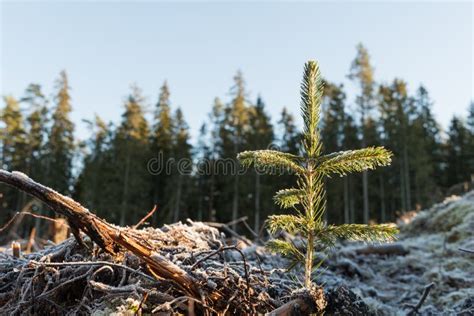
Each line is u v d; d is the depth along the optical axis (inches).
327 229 85.9
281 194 89.3
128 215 1093.8
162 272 83.2
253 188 1150.3
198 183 1234.0
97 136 1266.0
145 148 1213.7
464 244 231.0
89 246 99.5
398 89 1360.7
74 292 92.4
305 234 89.4
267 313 80.9
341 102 1337.4
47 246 119.8
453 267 201.9
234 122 1264.8
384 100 1349.7
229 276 88.8
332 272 182.4
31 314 88.0
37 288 91.1
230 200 1204.5
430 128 1610.5
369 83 1231.5
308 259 87.1
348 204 1255.5
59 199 88.0
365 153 82.7
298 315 79.0
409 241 278.8
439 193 1226.6
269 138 1270.9
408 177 1258.0
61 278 93.2
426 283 189.9
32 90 1274.6
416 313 144.2
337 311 92.7
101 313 80.4
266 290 95.0
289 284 110.3
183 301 81.1
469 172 1494.8
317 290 81.7
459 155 1535.4
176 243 112.3
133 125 1206.3
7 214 1018.1
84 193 1152.8
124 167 1143.6
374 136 1270.9
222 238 136.9
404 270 212.5
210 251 97.7
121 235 86.7
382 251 241.4
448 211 304.3
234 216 1119.0
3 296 91.6
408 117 1376.7
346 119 1323.8
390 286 187.9
